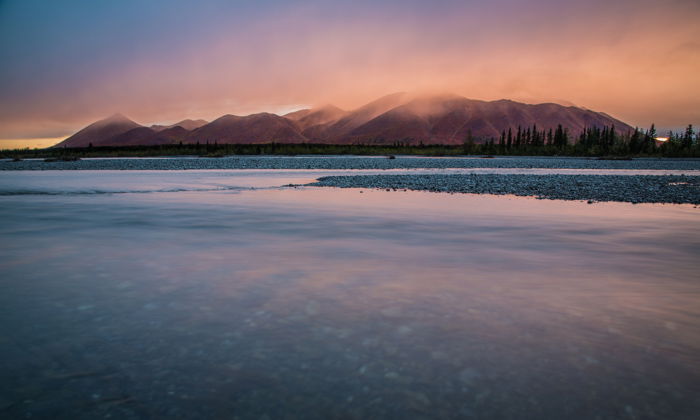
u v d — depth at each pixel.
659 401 1.82
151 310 2.89
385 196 12.22
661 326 2.65
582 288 3.49
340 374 2.04
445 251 4.99
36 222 7.22
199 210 8.94
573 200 11.39
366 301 3.12
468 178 20.27
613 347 2.34
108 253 4.79
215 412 1.72
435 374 2.04
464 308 2.97
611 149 89.06
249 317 2.78
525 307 3.00
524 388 1.92
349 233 6.25
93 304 3.01
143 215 8.12
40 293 3.26
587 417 1.70
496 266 4.27
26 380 1.96
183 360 2.16
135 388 1.90
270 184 16.55
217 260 4.47
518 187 15.35
